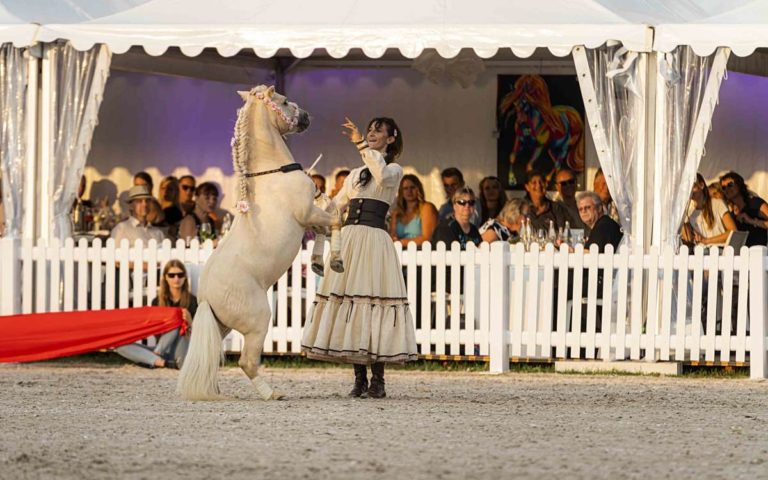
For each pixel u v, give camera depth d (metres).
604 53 13.99
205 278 10.84
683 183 13.95
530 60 18.81
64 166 14.98
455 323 14.16
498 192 18.38
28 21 14.82
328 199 11.52
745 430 9.38
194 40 14.21
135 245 14.77
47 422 9.62
